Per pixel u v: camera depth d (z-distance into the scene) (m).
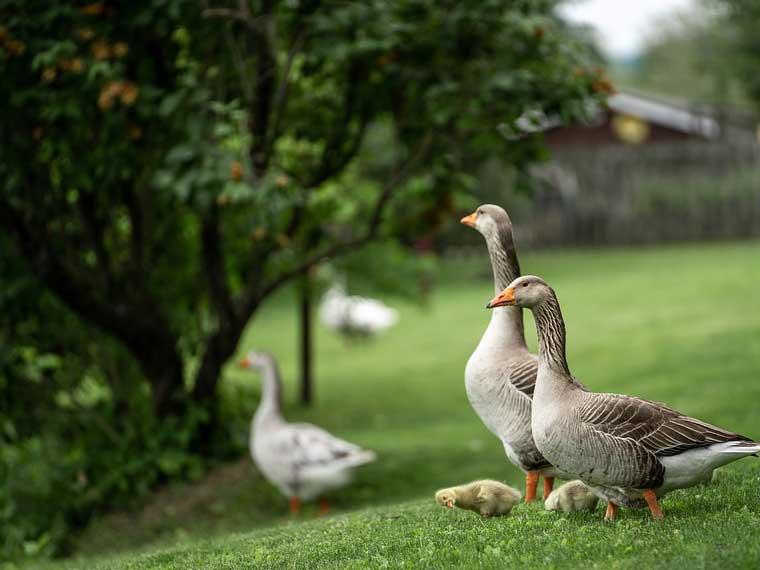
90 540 11.16
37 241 11.41
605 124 43.59
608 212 41.50
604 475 5.31
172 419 12.57
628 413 5.24
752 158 40.16
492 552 5.18
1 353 11.89
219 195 9.44
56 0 9.37
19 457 12.25
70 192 12.59
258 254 12.61
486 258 38.91
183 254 13.77
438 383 20.03
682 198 40.31
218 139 10.12
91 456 12.27
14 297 11.35
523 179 10.98
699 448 5.15
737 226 39.81
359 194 15.62
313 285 18.06
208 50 10.78
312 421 17.23
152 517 11.47
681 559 4.61
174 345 12.92
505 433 6.56
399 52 11.00
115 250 13.21
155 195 12.37
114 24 9.95
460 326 26.78
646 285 27.97
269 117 11.33
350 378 21.81
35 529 11.27
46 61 8.75
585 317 24.12
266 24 10.54
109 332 12.29
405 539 5.83
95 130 10.38
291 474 10.93
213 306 13.44
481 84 10.48
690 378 14.77
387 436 15.31
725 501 5.83
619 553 4.86
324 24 9.88
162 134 10.59
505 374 6.52
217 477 12.43
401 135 12.20
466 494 6.13
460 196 13.85
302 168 13.66
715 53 25.69
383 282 16.88
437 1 10.69
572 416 5.33
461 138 11.62
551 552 5.04
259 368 11.53
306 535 6.79
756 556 4.53
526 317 23.22
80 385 13.65
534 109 10.59
